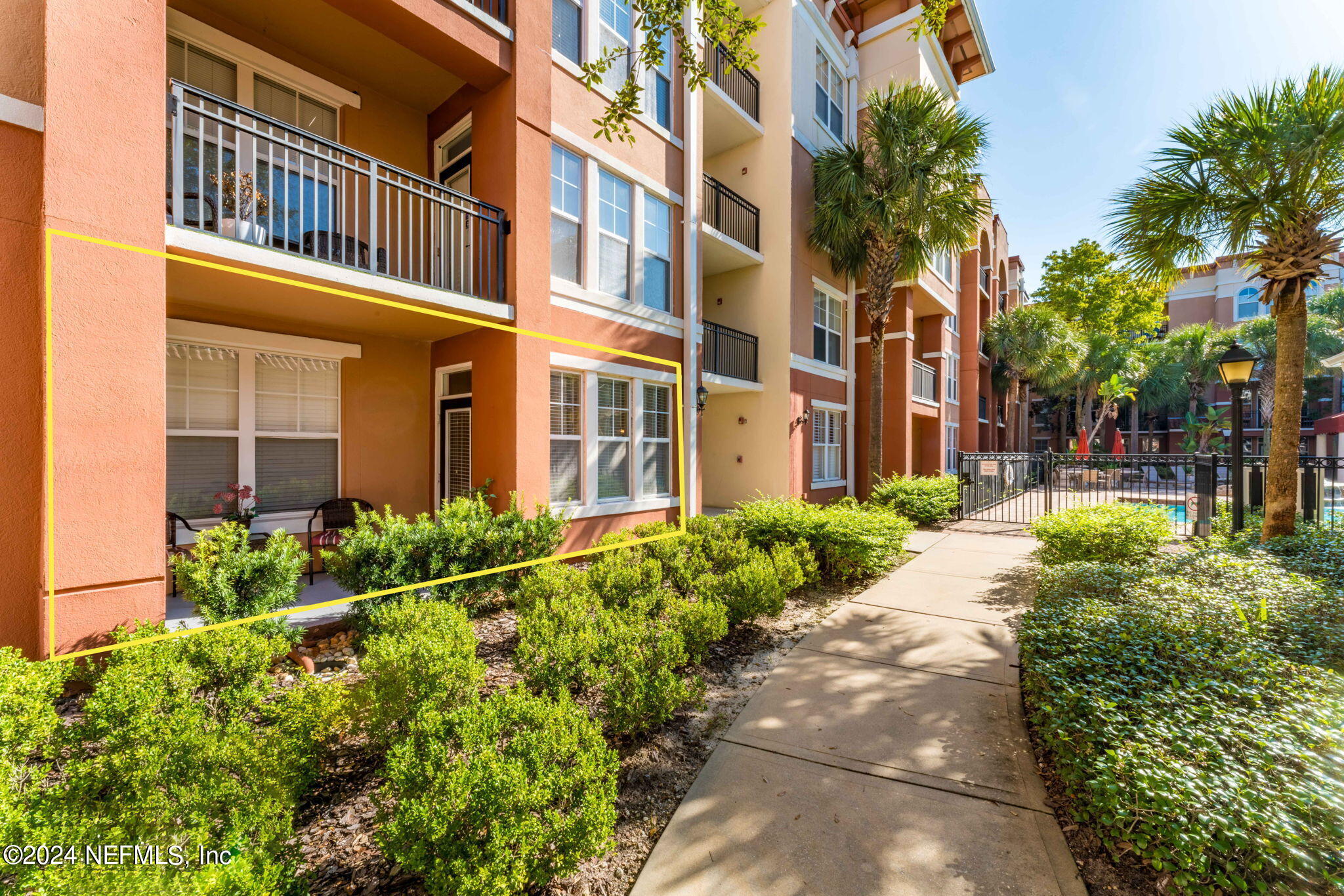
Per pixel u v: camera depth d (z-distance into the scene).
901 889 2.27
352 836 2.48
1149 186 7.17
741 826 2.64
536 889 2.24
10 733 2.47
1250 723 2.45
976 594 6.44
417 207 7.75
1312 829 1.92
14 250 3.70
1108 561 6.32
